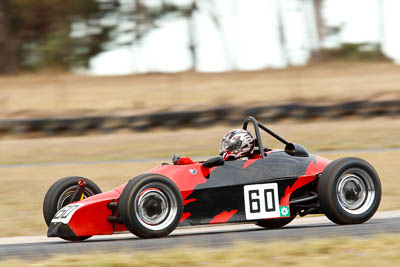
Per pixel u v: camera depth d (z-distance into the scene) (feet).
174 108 316.19
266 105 287.89
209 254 61.00
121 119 284.82
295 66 475.72
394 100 286.05
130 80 438.40
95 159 210.59
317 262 56.70
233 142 91.97
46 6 521.65
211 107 291.38
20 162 211.20
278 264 56.75
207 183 83.82
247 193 85.15
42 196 146.92
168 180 79.36
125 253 65.51
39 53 531.50
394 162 175.42
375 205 87.40
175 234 89.15
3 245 85.15
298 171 88.63
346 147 212.84
